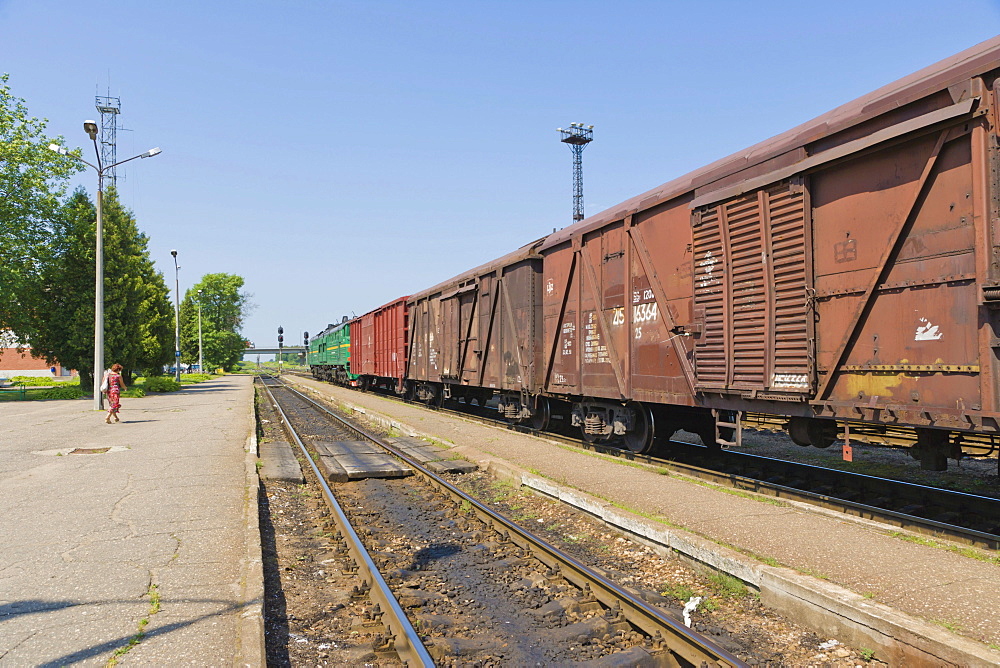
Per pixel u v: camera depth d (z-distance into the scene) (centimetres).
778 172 709
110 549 613
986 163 515
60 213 3250
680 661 424
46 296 3275
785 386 702
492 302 1627
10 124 3094
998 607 411
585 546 688
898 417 581
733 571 528
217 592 497
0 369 6631
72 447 1336
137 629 428
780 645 432
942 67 566
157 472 1035
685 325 870
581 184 4700
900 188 589
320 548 706
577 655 436
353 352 3912
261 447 1420
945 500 730
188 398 3084
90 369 3322
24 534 668
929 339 560
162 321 3866
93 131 2200
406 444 1424
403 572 603
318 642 454
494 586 575
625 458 1082
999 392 504
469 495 889
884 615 399
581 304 1189
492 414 2086
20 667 374
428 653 408
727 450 1133
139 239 3972
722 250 802
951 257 543
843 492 818
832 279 657
